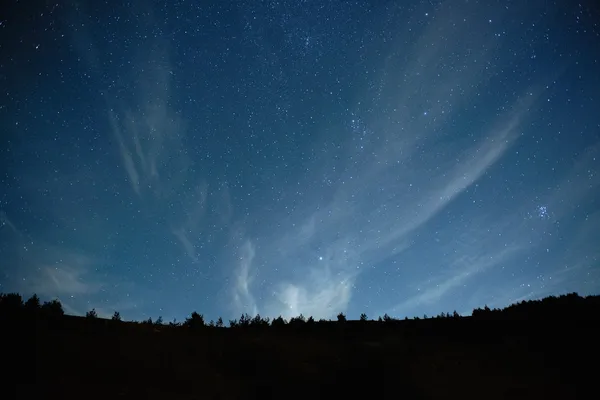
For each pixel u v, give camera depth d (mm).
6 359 6895
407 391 8148
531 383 8695
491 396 8141
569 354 9938
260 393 7594
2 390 5977
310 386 8102
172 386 7414
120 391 6801
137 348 9062
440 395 8117
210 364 8828
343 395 7727
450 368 9688
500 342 11609
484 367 9766
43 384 6445
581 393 8023
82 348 8344
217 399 7137
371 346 11008
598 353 9680
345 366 9250
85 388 6660
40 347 7727
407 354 10594
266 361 9281
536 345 10914
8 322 8641
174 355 8969
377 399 7664
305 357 9891
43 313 10547
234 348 10016
